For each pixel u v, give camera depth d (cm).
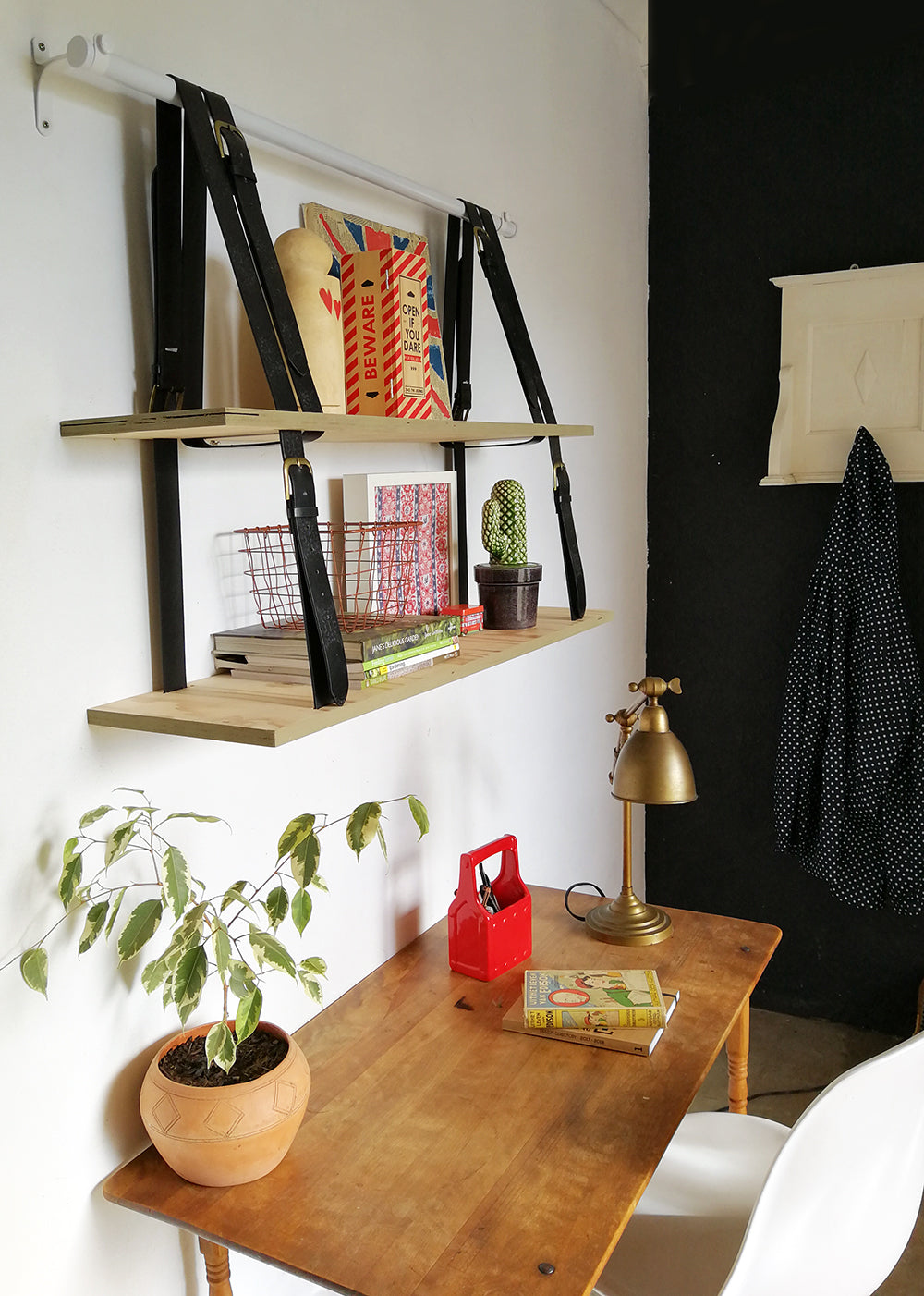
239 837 141
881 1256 125
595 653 260
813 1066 260
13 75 104
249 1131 114
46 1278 115
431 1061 142
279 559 147
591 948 178
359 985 166
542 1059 142
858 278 248
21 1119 111
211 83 129
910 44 244
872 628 249
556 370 229
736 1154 161
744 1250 108
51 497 111
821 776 262
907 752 252
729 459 276
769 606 277
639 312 275
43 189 108
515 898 177
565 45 225
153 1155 125
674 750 176
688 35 266
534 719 229
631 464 275
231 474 138
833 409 256
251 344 139
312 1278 104
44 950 112
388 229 163
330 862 160
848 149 253
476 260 192
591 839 265
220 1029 112
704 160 269
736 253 268
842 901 275
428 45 175
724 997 159
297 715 111
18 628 108
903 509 256
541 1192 115
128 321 119
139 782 124
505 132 202
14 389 106
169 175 119
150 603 125
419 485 172
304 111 146
